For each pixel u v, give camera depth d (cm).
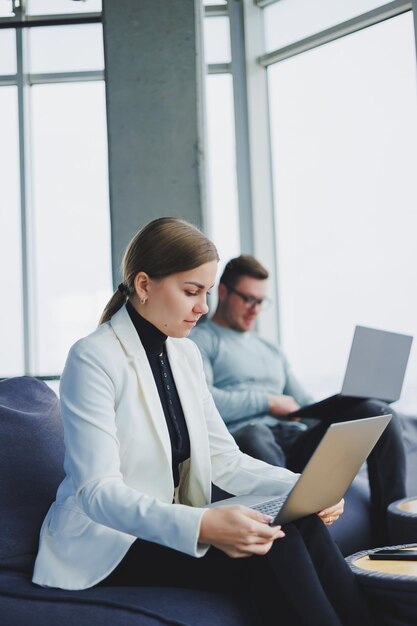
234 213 526
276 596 165
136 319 199
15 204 540
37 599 178
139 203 487
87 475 174
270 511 182
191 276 192
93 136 542
